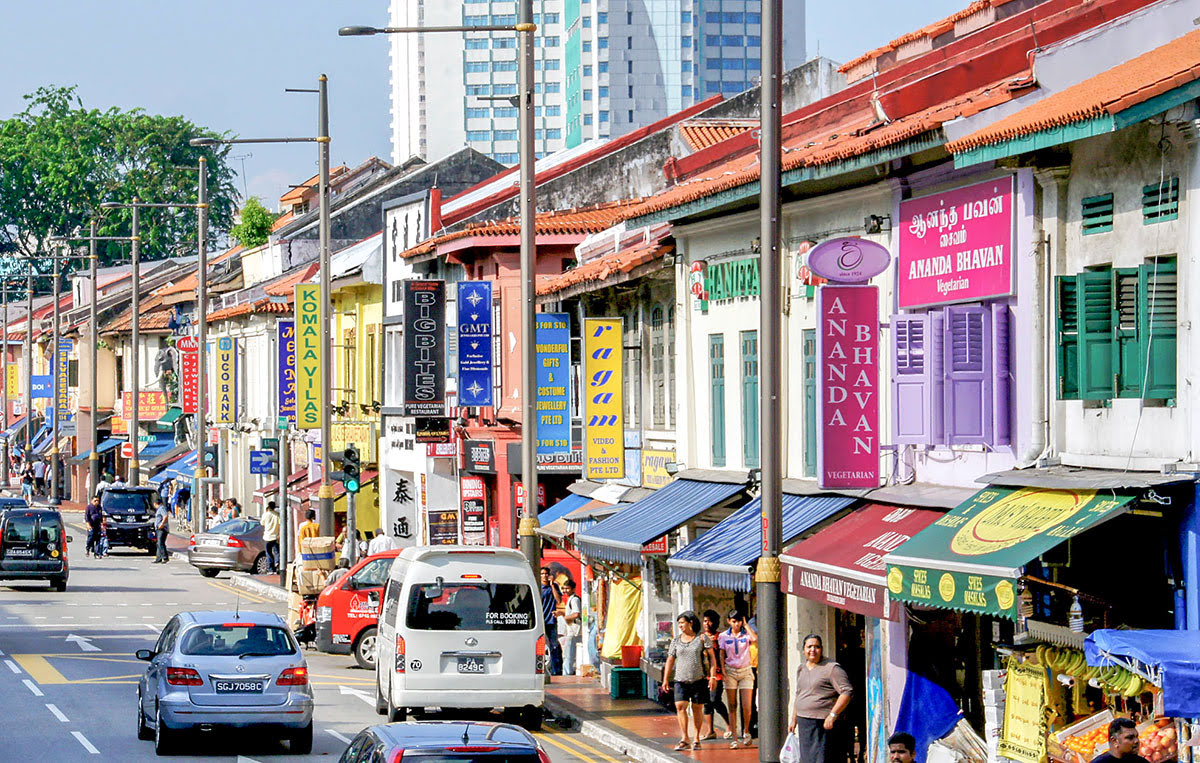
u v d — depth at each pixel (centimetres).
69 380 10575
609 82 19825
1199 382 1528
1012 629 1780
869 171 2133
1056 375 1686
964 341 1869
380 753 1416
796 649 2333
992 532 1639
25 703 2786
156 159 13400
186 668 2239
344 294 5759
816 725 1906
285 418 5091
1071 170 1766
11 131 13338
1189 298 1548
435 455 4516
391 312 5212
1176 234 1577
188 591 4931
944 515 1802
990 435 1862
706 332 2800
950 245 1970
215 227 13525
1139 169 1642
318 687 3023
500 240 4203
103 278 11700
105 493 6600
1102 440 1681
